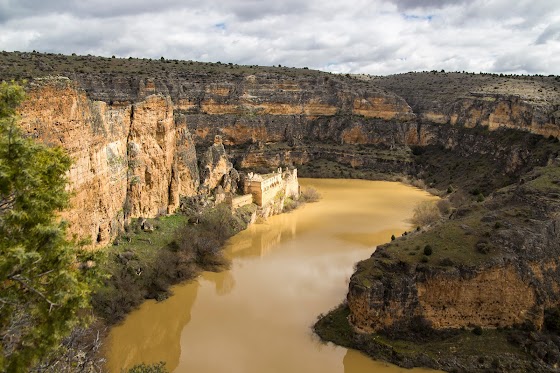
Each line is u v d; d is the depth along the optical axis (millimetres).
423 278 43719
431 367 40344
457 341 42406
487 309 43875
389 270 45219
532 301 44188
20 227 20219
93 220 51562
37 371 22156
